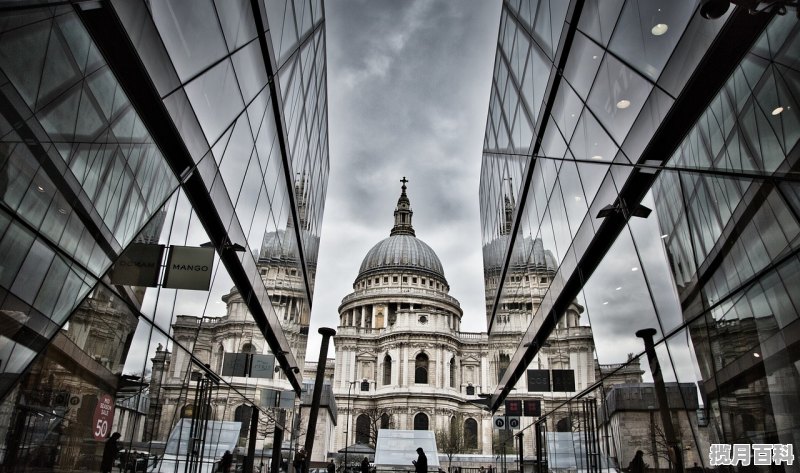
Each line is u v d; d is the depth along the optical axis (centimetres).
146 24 847
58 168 682
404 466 4909
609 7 1182
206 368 1546
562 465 1847
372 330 12156
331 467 4538
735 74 727
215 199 1373
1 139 558
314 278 3994
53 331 728
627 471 1223
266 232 2106
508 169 2653
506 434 3112
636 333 1167
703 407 879
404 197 17562
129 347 994
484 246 4141
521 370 2612
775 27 626
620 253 1261
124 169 883
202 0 1088
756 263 714
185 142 1091
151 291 1084
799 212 614
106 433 919
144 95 908
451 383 11312
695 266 888
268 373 2358
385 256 15062
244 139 1566
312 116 2836
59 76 658
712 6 691
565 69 1551
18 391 660
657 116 952
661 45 925
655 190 1031
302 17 2164
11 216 602
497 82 2867
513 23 2302
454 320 13712
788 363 657
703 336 871
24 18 566
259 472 2342
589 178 1409
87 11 704
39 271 678
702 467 887
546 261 2002
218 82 1256
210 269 1157
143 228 1004
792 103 604
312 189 3269
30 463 697
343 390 11238
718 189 796
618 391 1285
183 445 1378
